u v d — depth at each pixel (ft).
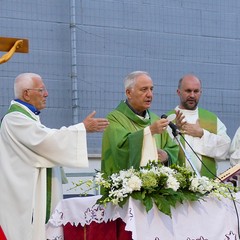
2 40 21.24
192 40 34.78
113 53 33.09
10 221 22.09
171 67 34.24
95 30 32.76
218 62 35.22
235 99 35.42
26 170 22.25
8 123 22.52
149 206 18.90
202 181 20.17
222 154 27.58
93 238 19.89
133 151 22.48
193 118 27.99
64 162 21.94
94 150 31.76
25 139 22.13
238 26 35.81
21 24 31.53
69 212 20.62
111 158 23.80
